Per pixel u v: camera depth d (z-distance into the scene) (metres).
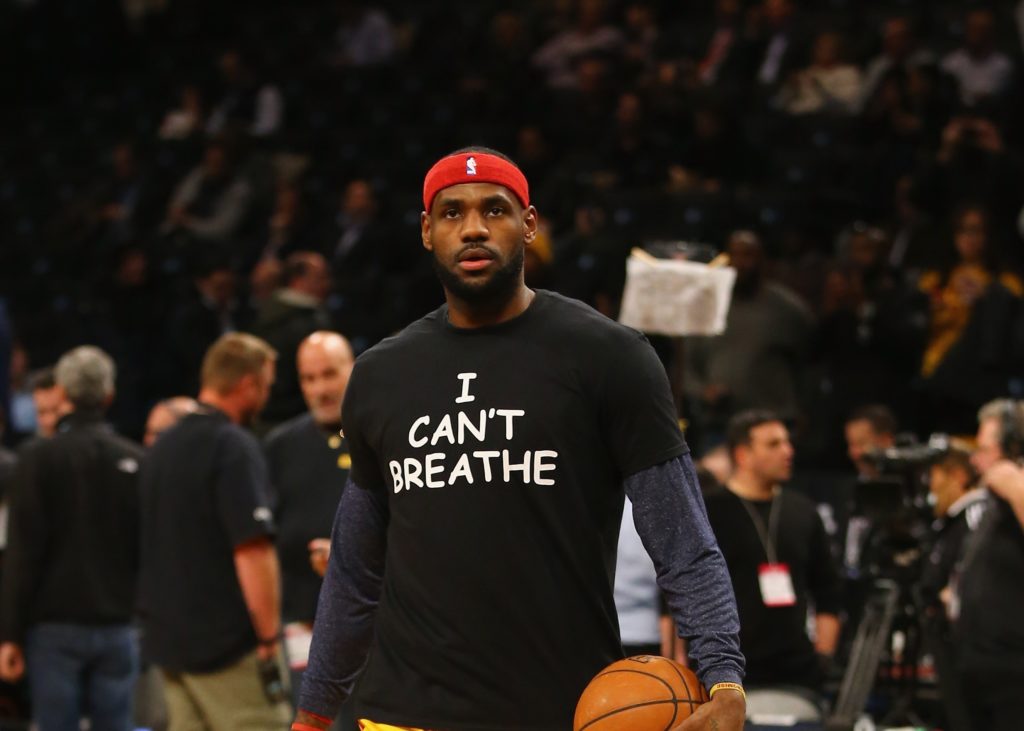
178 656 8.49
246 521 8.34
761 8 20.56
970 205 14.91
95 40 25.53
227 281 17.14
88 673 9.78
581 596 4.52
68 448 9.66
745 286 13.85
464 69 22.33
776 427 9.84
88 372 9.80
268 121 22.45
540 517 4.49
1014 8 20.39
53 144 23.58
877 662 9.02
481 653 4.47
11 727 11.82
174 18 25.58
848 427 12.07
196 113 22.91
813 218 16.75
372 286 17.70
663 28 21.97
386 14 24.05
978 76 19.02
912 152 17.44
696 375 13.71
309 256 15.00
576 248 16.09
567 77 20.97
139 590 8.77
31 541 9.57
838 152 18.20
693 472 4.59
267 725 8.48
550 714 4.45
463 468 4.52
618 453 4.54
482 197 4.56
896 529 9.16
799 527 9.81
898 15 20.64
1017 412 9.21
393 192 20.30
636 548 8.81
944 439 9.48
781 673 9.43
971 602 9.02
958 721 8.88
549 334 4.60
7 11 25.53
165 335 17.36
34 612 9.62
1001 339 13.73
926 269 15.45
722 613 4.38
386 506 4.95
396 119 21.92
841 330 14.21
